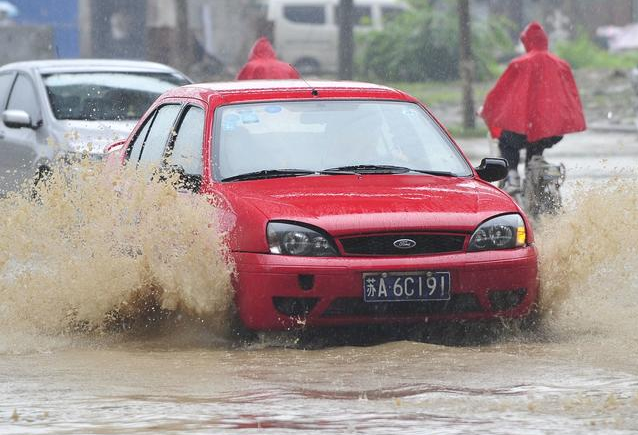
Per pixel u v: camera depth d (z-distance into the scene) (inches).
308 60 3762.3
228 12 3873.0
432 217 664.4
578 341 661.9
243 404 495.8
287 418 464.1
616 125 2470.5
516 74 1167.6
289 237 649.0
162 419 464.1
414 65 3595.0
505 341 673.0
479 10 4734.3
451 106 2989.7
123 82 1279.5
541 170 1111.6
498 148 1211.9
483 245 666.2
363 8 3831.2
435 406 485.4
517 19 4835.1
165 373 581.0
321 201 673.0
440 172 752.3
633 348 631.8
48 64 1311.5
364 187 703.7
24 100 1285.7
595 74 3479.3
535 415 464.4
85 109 1238.9
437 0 3767.2
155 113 849.5
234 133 748.6
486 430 438.0
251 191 693.3
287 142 749.3
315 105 780.6
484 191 713.6
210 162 728.3
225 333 683.4
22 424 457.4
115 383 554.6
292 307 649.0
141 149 838.5
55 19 4141.2
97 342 693.3
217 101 768.9
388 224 653.9
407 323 656.4
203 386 543.2
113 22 4099.4
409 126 781.9
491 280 661.9
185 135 776.3
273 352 641.6
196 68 3363.7
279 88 793.6
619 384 529.3
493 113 1178.0
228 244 666.8
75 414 476.7
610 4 5349.4
